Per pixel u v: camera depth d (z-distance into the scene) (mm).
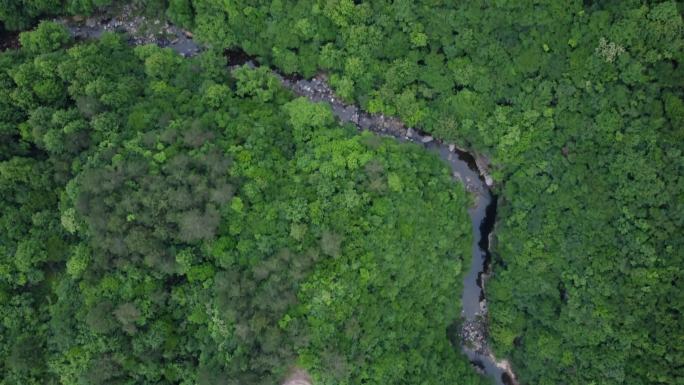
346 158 58375
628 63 54781
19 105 59125
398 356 57875
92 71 60312
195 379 55812
